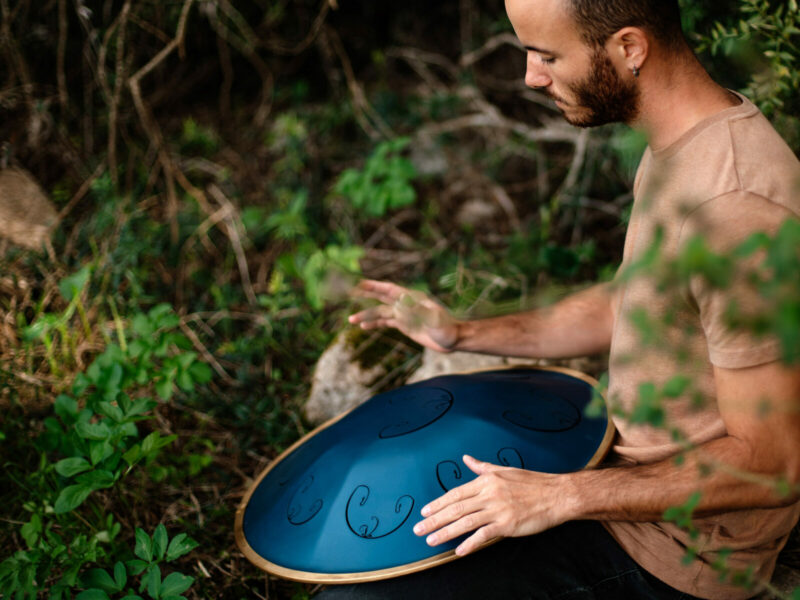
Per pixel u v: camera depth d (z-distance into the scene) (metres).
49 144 3.41
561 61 1.31
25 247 2.90
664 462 1.30
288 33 4.46
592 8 1.21
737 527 1.37
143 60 4.04
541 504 1.34
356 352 2.62
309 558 1.49
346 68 3.90
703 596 1.43
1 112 3.30
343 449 1.64
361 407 1.84
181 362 2.16
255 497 1.75
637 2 1.19
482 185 3.75
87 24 3.18
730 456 1.18
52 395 2.46
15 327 2.65
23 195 3.09
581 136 3.21
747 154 1.19
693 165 1.24
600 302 1.83
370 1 4.57
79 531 1.98
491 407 1.65
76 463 1.74
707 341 1.24
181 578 1.58
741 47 1.87
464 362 2.50
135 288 2.83
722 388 1.19
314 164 3.78
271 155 3.95
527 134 3.52
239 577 2.03
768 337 1.10
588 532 1.53
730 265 0.85
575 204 3.26
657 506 1.26
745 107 1.25
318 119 4.08
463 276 3.04
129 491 2.20
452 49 4.58
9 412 2.28
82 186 3.31
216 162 3.90
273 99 4.34
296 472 1.70
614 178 3.34
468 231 3.43
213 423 2.56
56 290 2.76
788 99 1.96
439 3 4.62
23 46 3.48
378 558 1.43
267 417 2.56
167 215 3.41
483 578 1.45
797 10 1.74
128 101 3.68
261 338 2.89
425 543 1.42
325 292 2.68
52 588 1.60
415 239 3.54
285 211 3.39
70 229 3.17
